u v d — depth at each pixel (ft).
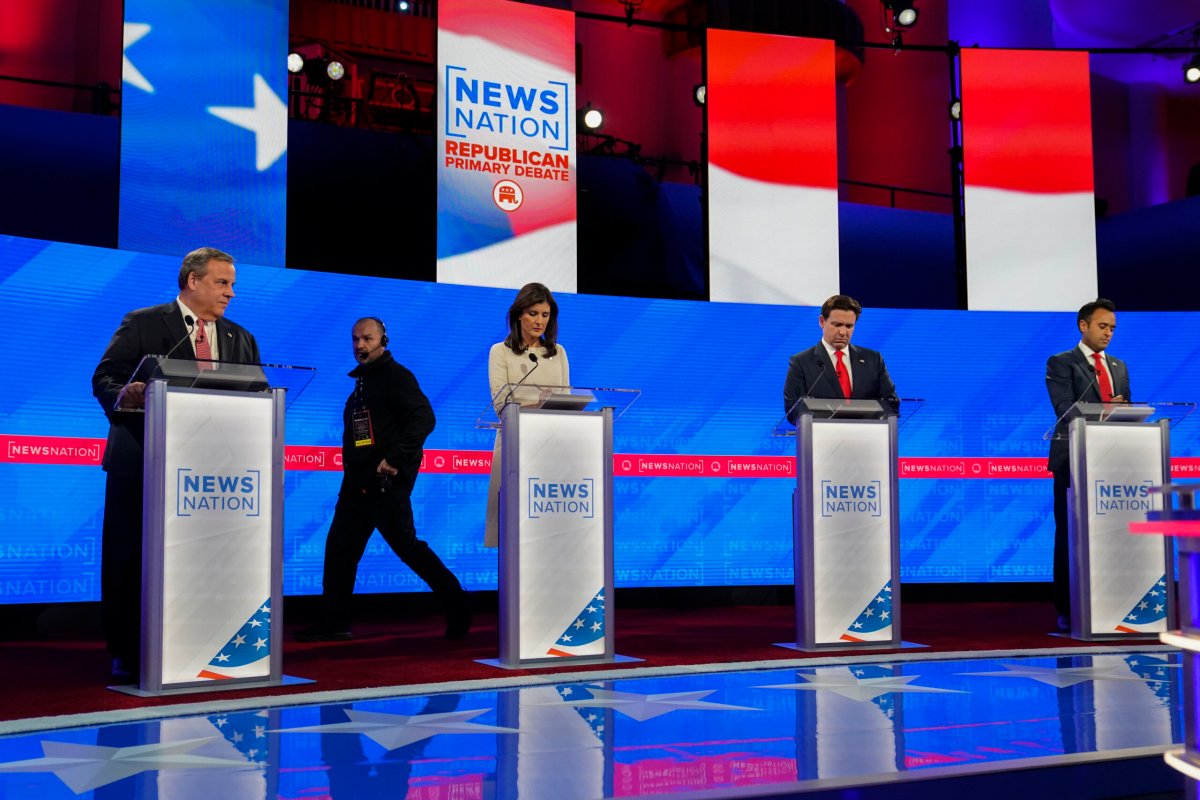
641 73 34.09
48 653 15.85
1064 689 12.35
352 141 23.81
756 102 23.35
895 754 8.94
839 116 34.45
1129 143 35.24
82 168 21.20
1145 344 24.90
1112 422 16.56
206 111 19.54
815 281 23.48
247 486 11.98
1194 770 5.97
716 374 23.50
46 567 18.70
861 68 33.30
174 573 11.53
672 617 21.20
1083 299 23.99
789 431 16.06
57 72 27.09
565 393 13.89
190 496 11.63
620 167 26.09
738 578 23.45
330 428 21.15
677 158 34.04
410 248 24.02
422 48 34.17
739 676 13.35
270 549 12.11
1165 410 18.01
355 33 33.35
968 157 23.98
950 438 24.43
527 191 21.80
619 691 12.19
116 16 27.63
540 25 22.04
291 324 20.80
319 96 26.43
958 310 24.70
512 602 13.60
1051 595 24.75
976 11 32.81
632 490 22.95
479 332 22.27
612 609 14.16
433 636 17.62
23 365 18.67
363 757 8.81
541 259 21.85
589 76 33.76
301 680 12.53
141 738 9.54
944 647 15.81
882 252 27.14
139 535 12.21
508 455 13.70
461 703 11.37
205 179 19.51
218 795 7.62
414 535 16.89
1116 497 16.49
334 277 21.22
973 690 12.26
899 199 33.76
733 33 23.30
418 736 9.64
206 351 12.59
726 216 23.17
